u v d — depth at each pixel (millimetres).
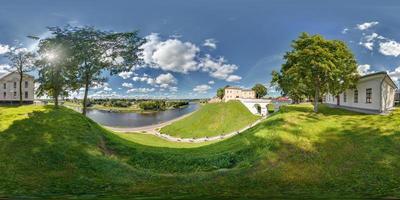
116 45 45219
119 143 29578
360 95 42219
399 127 27344
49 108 36750
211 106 80125
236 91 156000
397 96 58969
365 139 25078
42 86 44750
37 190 15984
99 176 19422
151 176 20188
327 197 14352
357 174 17969
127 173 20500
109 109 173125
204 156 25781
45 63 42812
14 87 76938
